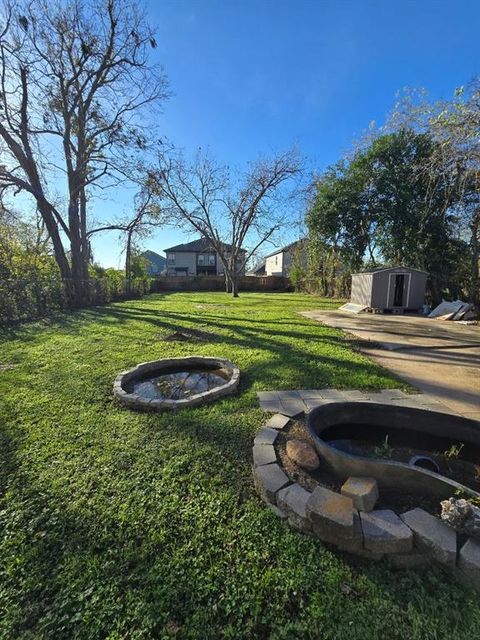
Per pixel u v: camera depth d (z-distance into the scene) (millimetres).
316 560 1461
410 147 12039
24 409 3076
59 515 1744
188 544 1555
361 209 13570
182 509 1783
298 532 1618
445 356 5016
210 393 3262
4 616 1242
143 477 2061
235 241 19062
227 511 1770
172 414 2951
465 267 10156
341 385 3676
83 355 4973
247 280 25922
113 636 1167
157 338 6207
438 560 1396
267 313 10102
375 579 1368
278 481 1873
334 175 14500
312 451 2113
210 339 6102
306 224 15617
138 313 10000
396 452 2301
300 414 2871
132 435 2580
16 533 1629
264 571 1414
